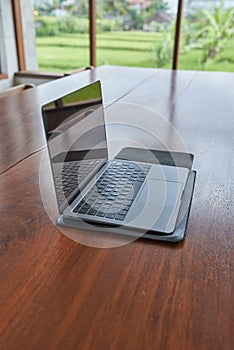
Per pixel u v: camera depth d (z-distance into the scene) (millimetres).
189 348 433
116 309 489
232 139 1192
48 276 548
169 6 2932
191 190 812
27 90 1887
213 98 1746
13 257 590
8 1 3137
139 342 440
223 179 884
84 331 454
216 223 692
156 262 583
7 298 505
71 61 3379
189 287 529
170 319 473
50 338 445
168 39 3053
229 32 2893
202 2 2861
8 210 728
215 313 484
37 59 3486
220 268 570
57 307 491
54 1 3207
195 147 1106
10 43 3268
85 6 3113
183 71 2492
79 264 575
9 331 453
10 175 897
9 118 1403
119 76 2268
